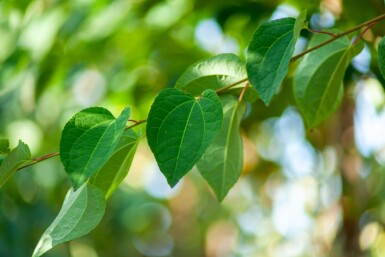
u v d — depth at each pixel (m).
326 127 1.86
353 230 1.73
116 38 1.84
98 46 1.83
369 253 1.99
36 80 1.87
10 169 0.89
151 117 0.85
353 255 1.72
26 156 0.89
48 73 1.87
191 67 0.98
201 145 0.84
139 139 0.94
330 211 1.86
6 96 2.11
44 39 1.80
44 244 0.90
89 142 0.84
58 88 2.05
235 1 1.61
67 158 0.83
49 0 1.83
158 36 1.81
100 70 1.98
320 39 1.03
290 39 0.90
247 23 1.63
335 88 1.04
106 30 1.78
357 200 1.74
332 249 1.76
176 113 0.85
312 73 1.03
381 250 2.08
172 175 0.83
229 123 1.00
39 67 1.84
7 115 2.16
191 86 0.98
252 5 1.60
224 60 0.97
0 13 1.86
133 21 1.76
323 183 1.91
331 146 1.85
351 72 1.44
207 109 0.85
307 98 1.04
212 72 0.98
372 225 1.91
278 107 1.64
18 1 1.79
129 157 0.95
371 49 1.41
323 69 1.03
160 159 0.84
